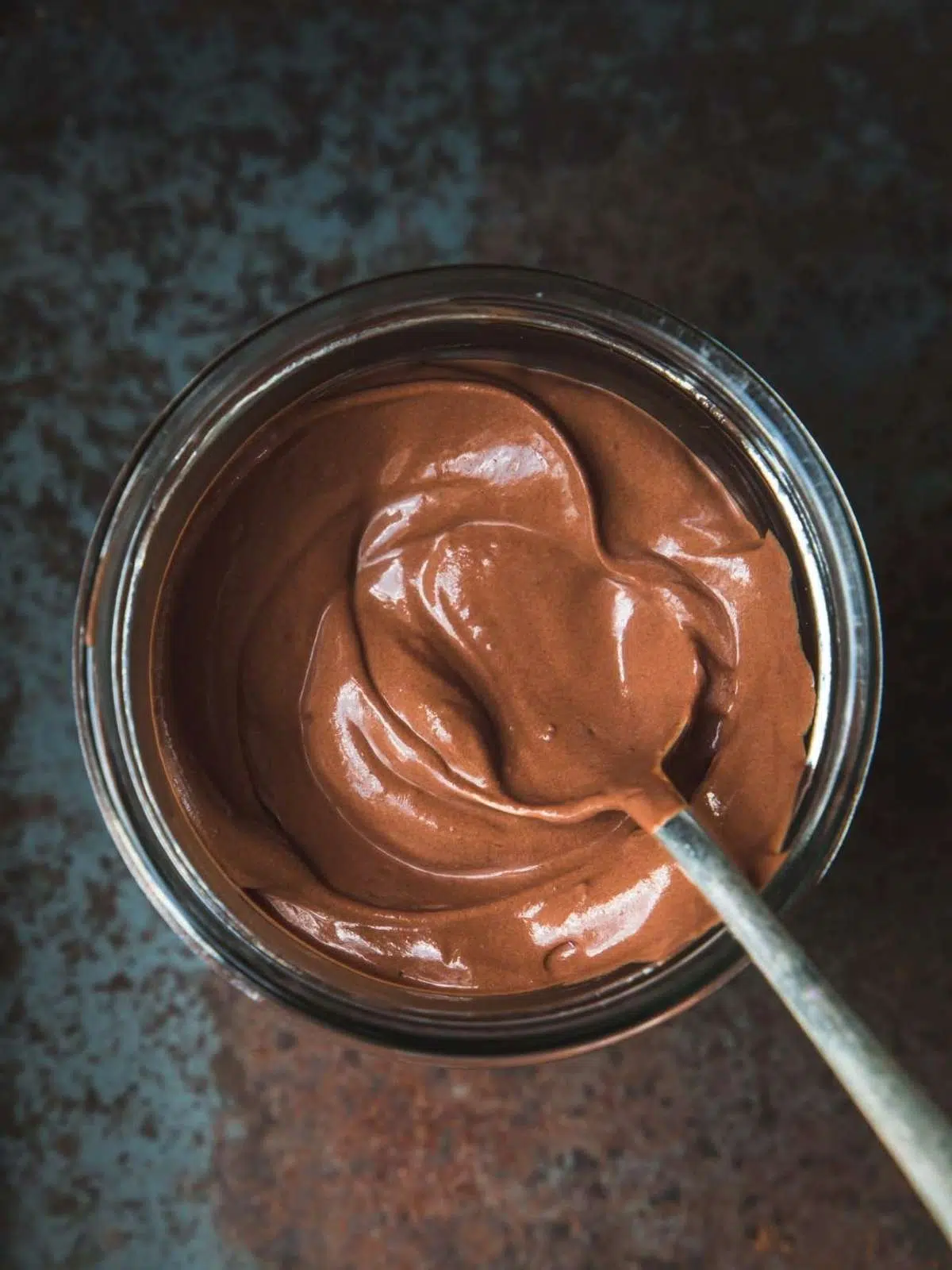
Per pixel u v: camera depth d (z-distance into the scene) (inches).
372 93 8.0
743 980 7.9
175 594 6.7
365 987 6.5
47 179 8.0
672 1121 7.9
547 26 8.0
